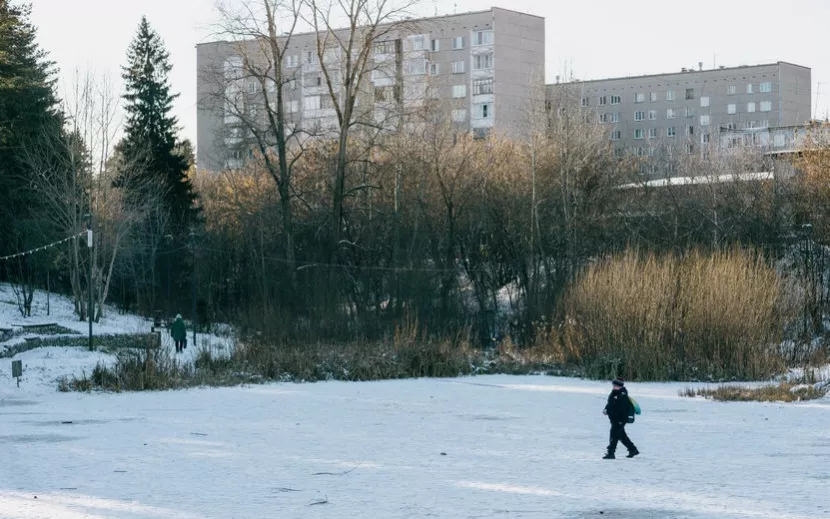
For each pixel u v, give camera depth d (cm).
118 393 4044
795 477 1884
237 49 6706
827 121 7488
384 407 3488
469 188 7500
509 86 11650
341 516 1534
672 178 9412
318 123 7019
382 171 7125
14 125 6738
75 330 6053
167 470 2036
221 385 4431
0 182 6850
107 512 1564
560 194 7412
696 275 5078
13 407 3466
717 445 2403
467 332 6034
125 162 7888
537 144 7550
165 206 8062
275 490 1788
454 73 11694
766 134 13300
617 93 14912
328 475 1969
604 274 5297
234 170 9250
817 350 5047
